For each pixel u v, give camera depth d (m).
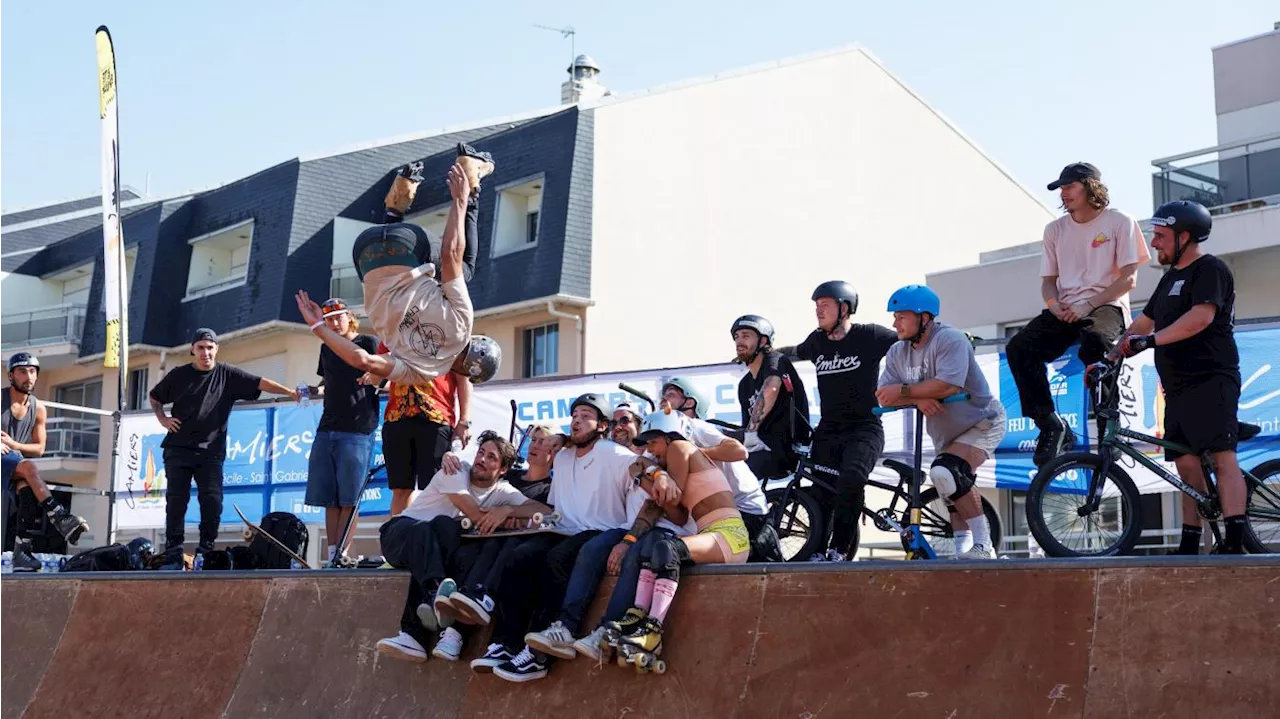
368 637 7.18
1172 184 18.61
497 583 6.62
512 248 23.48
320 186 25.53
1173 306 6.47
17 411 10.22
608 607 6.30
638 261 23.19
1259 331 9.14
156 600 8.12
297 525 9.37
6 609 8.72
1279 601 5.03
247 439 12.20
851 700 5.70
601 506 6.87
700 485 6.53
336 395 9.10
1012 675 5.42
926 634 5.70
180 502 9.62
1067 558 5.55
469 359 8.06
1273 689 4.88
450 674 6.81
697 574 6.34
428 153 26.61
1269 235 17.33
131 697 7.77
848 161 25.89
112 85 12.42
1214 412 6.34
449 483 7.16
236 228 26.38
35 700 8.09
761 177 24.88
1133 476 9.17
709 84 24.59
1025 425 9.65
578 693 6.35
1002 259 20.09
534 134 23.83
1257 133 21.00
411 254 6.96
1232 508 6.29
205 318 26.44
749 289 24.41
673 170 23.92
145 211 28.36
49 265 31.53
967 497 7.17
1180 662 5.12
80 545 28.25
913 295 7.24
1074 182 7.16
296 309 24.67
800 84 25.55
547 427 7.73
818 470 7.71
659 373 10.83
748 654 6.04
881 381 7.57
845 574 5.99
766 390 7.89
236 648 7.61
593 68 29.09
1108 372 6.69
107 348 12.39
